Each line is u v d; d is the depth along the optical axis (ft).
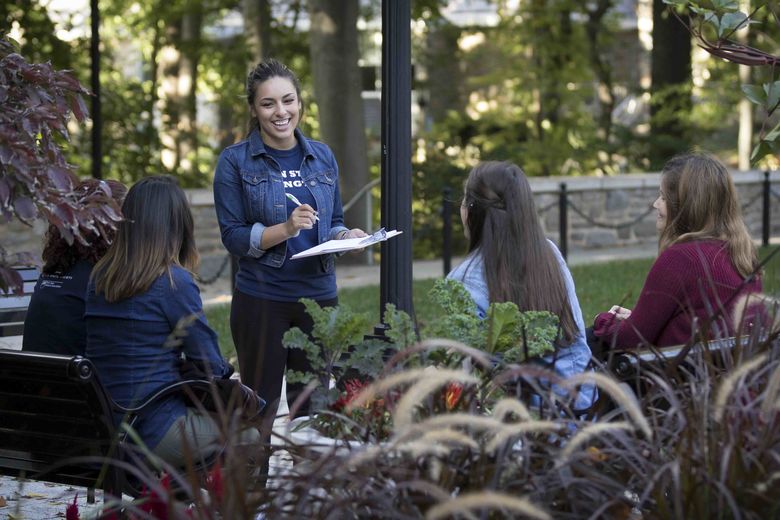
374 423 10.25
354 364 11.06
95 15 38.60
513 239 12.82
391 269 17.02
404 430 8.34
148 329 13.80
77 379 12.51
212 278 43.73
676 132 76.54
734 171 62.59
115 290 13.80
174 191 14.17
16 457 13.88
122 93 62.49
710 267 13.91
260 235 15.40
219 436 9.25
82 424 13.25
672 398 9.29
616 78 98.07
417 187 55.21
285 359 15.87
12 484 17.21
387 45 16.89
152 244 13.89
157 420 13.56
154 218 13.94
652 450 9.07
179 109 72.08
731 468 8.58
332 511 8.19
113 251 14.03
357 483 8.43
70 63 55.31
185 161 73.97
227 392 13.56
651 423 10.16
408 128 17.02
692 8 14.85
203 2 70.13
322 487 8.48
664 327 14.15
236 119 82.07
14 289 12.17
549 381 9.89
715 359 11.44
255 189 15.84
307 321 15.90
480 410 9.88
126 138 61.26
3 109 11.74
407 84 16.96
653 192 59.31
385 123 17.02
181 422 8.95
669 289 13.99
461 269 13.05
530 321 11.28
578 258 51.85
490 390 10.02
